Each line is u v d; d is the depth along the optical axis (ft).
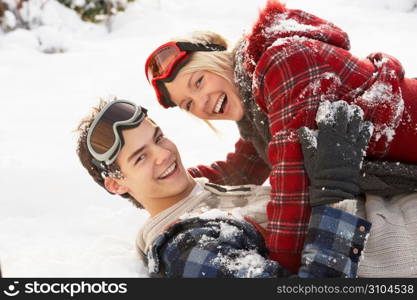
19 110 17.74
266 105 8.55
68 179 12.82
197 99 9.50
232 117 9.54
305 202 7.77
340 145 7.61
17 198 11.98
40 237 10.43
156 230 8.76
